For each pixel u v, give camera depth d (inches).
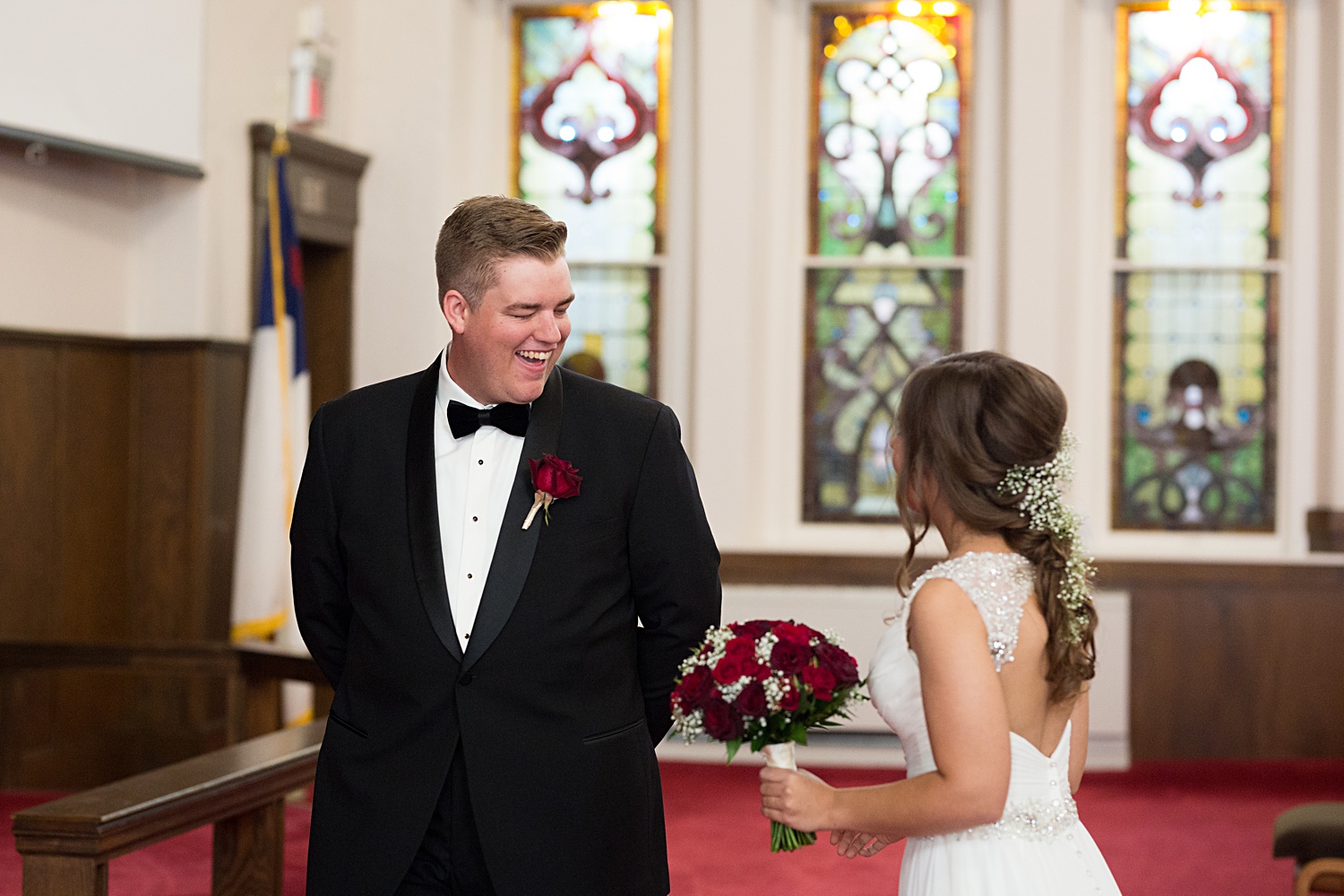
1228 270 276.2
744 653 73.6
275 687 203.5
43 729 216.5
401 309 276.7
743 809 223.9
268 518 227.0
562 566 84.8
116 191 230.8
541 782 82.5
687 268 284.4
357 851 82.7
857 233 283.0
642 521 87.7
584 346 287.3
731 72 272.8
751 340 273.9
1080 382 277.7
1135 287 278.7
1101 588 265.9
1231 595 264.5
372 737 84.2
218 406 232.5
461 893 83.7
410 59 277.9
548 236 82.8
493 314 82.4
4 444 213.0
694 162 280.7
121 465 231.9
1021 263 269.4
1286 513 273.7
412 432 88.4
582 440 88.0
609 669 86.3
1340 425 267.3
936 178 281.3
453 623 84.4
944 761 69.9
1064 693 75.7
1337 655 263.1
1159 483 278.1
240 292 240.7
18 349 214.5
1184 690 265.0
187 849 188.7
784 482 283.7
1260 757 264.1
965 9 279.9
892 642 78.1
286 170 242.4
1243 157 276.7
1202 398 277.3
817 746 260.5
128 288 234.4
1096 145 277.6
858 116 282.5
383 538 86.3
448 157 277.0
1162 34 277.0
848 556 268.5
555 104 288.4
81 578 225.1
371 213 278.5
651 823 87.5
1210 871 191.3
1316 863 144.8
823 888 182.2
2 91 197.0
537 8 288.4
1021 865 74.3
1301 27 273.4
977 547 76.7
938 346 281.7
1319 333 273.3
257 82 245.8
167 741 224.7
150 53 219.1
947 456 76.2
